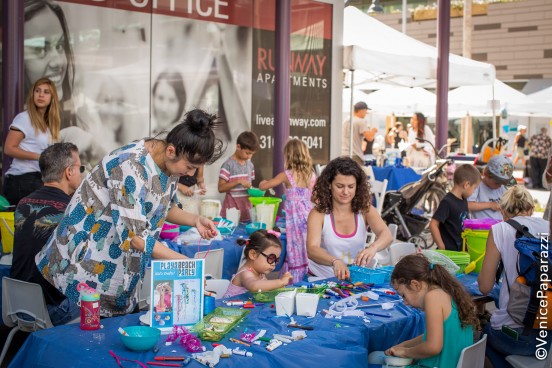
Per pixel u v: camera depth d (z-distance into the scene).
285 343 2.73
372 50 9.55
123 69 7.83
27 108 5.54
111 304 3.13
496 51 29.19
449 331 3.02
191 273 2.92
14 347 4.84
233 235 5.39
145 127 8.05
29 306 3.71
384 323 3.13
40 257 3.20
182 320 2.89
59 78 7.32
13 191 5.52
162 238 4.87
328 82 9.88
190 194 5.61
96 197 3.03
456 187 5.39
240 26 8.90
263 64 9.17
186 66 8.39
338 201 4.30
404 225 9.23
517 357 3.61
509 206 3.91
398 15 31.20
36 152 5.50
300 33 9.50
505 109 15.42
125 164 2.94
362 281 3.94
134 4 7.87
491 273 3.79
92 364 2.49
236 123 8.94
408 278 3.08
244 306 3.29
